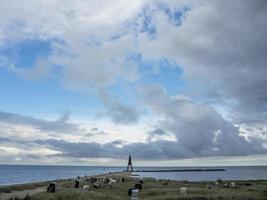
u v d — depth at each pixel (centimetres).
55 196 4397
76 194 4512
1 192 5297
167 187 6862
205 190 5534
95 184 7081
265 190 5738
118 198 4512
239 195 4778
